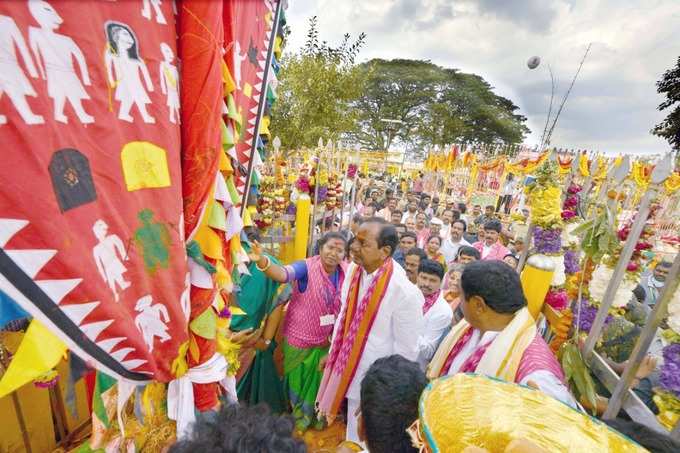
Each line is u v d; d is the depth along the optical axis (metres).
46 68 0.70
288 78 10.62
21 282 0.72
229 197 1.35
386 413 1.10
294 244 5.81
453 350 1.92
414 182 16.66
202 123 1.10
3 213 0.67
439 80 38.75
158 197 1.03
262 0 1.57
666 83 19.28
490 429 0.87
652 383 1.73
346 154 6.29
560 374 1.46
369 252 2.27
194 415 1.42
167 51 1.01
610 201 1.93
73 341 0.86
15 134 0.66
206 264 1.28
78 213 0.79
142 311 1.06
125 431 1.56
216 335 1.55
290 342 2.81
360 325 2.37
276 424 0.90
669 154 1.57
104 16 0.81
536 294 2.13
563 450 0.82
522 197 8.45
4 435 1.71
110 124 0.85
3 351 1.42
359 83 11.12
